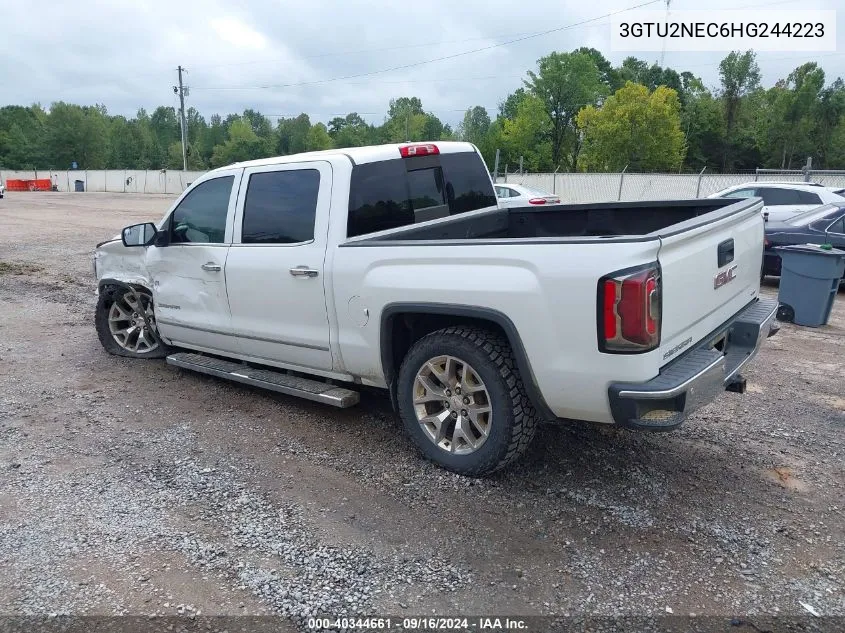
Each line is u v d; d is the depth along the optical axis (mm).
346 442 4555
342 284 4242
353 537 3422
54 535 3455
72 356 6648
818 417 5008
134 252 5969
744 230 4270
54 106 100938
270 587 3037
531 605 2910
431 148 5043
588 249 3295
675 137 61688
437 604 2922
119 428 4848
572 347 3381
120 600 2953
